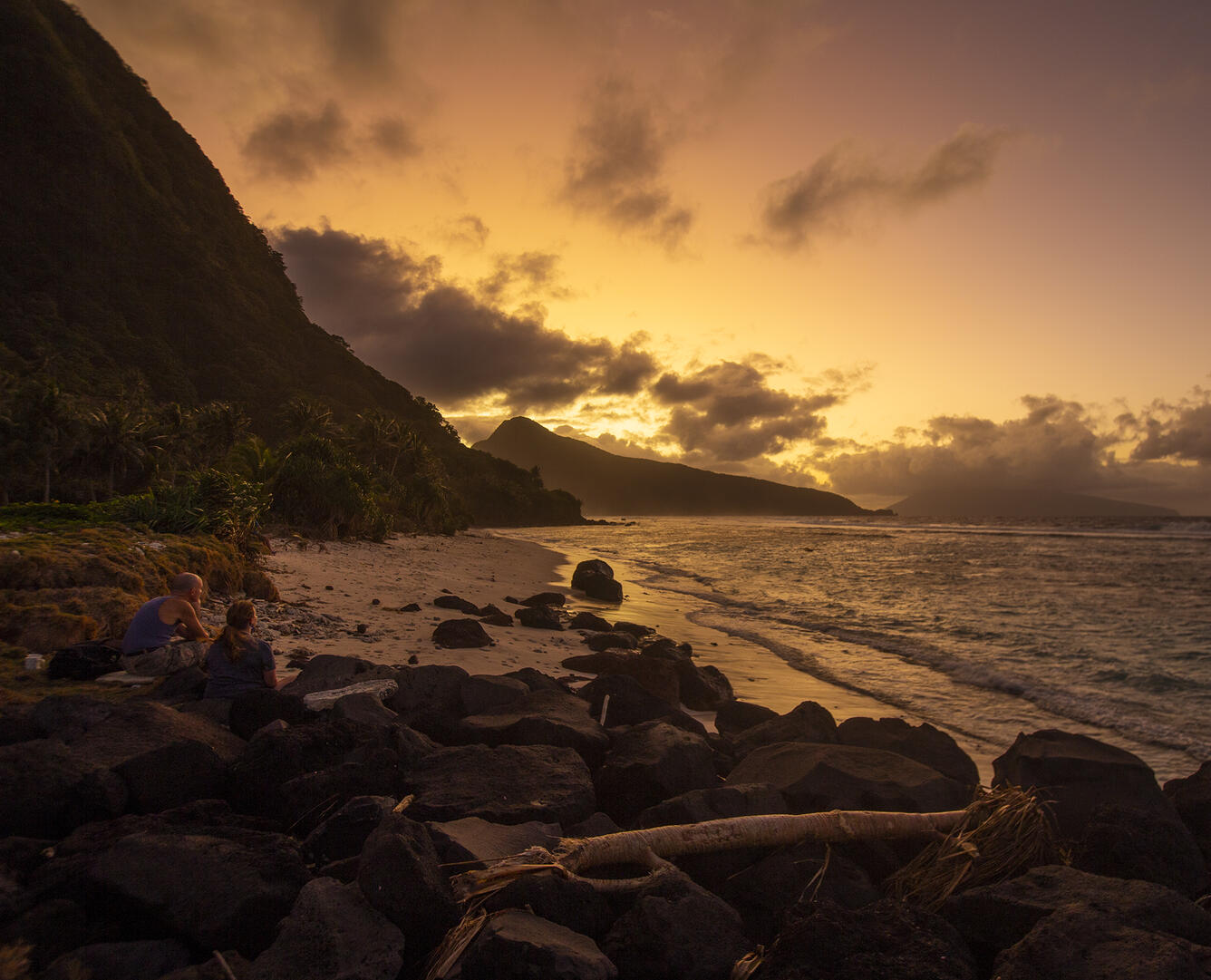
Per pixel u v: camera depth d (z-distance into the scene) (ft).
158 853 9.25
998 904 10.05
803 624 56.34
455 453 600.80
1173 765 24.79
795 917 9.99
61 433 199.72
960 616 62.75
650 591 80.89
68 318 480.23
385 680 19.58
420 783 13.37
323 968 7.76
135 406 333.01
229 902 8.74
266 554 55.83
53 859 9.47
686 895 9.85
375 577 61.41
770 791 13.96
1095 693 34.76
